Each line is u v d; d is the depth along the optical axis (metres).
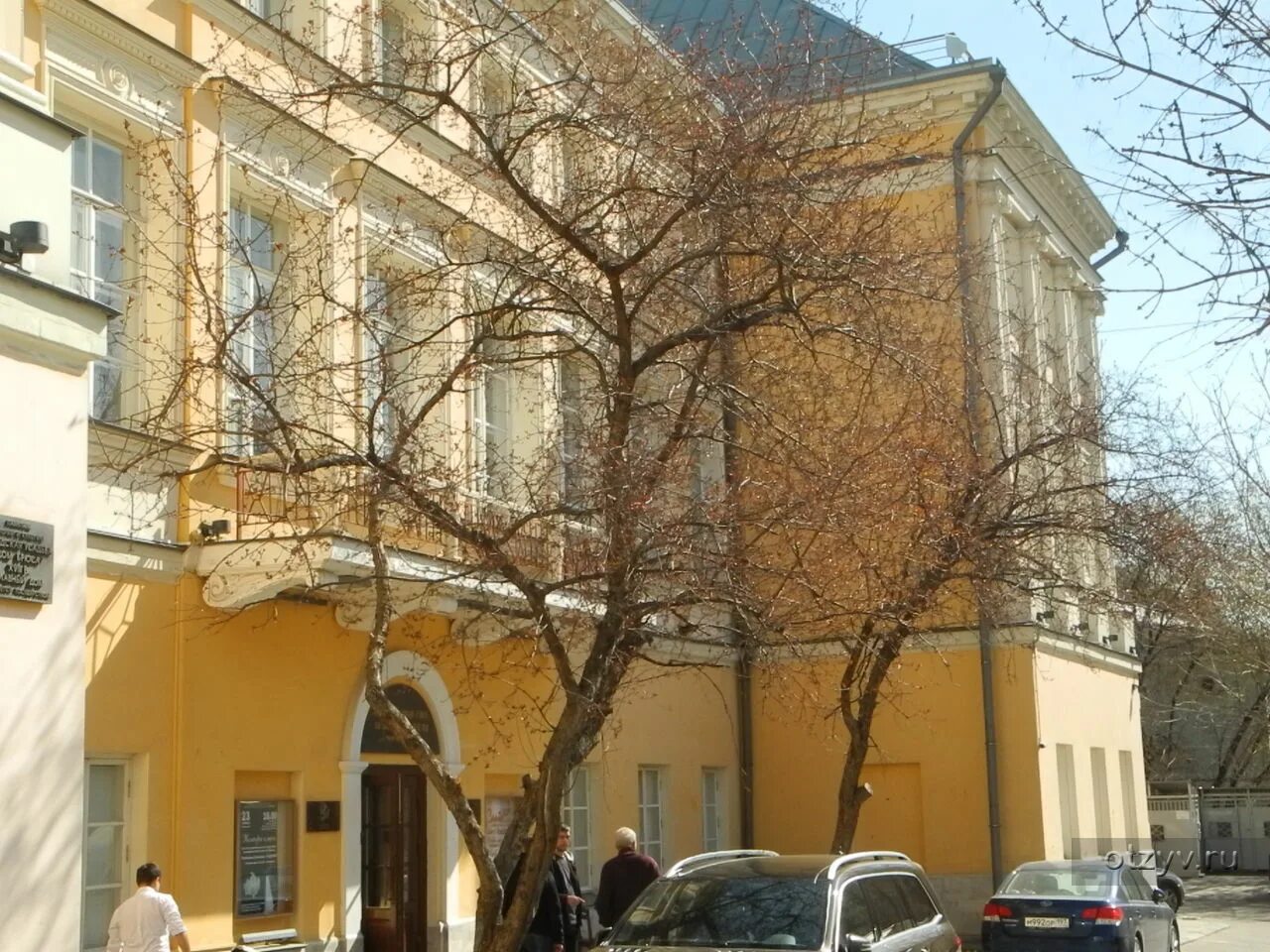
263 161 15.05
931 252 16.50
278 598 14.69
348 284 15.54
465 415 16.94
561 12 13.77
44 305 9.58
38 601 9.34
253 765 14.27
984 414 19.80
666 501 11.98
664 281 12.63
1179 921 28.98
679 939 10.59
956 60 25.48
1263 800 45.53
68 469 9.74
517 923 10.41
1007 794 23.78
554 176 13.70
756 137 12.20
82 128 13.32
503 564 10.88
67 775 9.48
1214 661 43.03
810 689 23.56
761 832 24.88
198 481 13.66
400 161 17.05
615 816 20.66
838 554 13.59
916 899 12.12
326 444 11.53
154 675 13.21
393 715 10.59
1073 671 26.70
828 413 14.73
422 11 13.52
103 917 12.68
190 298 13.23
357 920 15.50
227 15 14.87
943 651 24.23
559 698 19.73
